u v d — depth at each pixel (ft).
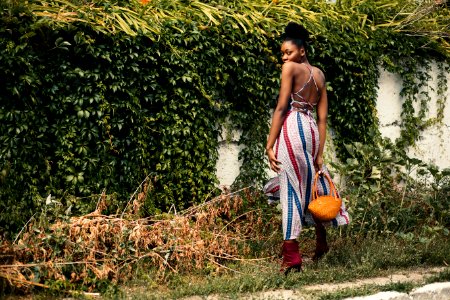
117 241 19.54
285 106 20.29
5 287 17.46
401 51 30.86
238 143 26.55
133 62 23.13
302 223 20.45
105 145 22.76
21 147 21.18
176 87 24.25
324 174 21.04
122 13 23.76
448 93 33.24
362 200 25.16
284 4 29.40
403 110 31.50
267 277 19.47
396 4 32.63
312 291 18.45
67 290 17.84
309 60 27.81
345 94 28.99
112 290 17.89
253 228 24.50
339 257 22.68
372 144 29.63
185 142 24.64
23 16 21.17
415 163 26.73
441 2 33.58
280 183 20.38
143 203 22.85
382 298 17.56
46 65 21.68
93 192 22.66
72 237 19.47
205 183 25.30
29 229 19.43
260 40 26.22
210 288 18.40
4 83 20.85
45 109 21.80
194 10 26.08
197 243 20.31
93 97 22.33
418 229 26.40
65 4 23.29
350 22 29.50
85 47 22.12
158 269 20.11
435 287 19.02
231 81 26.05
